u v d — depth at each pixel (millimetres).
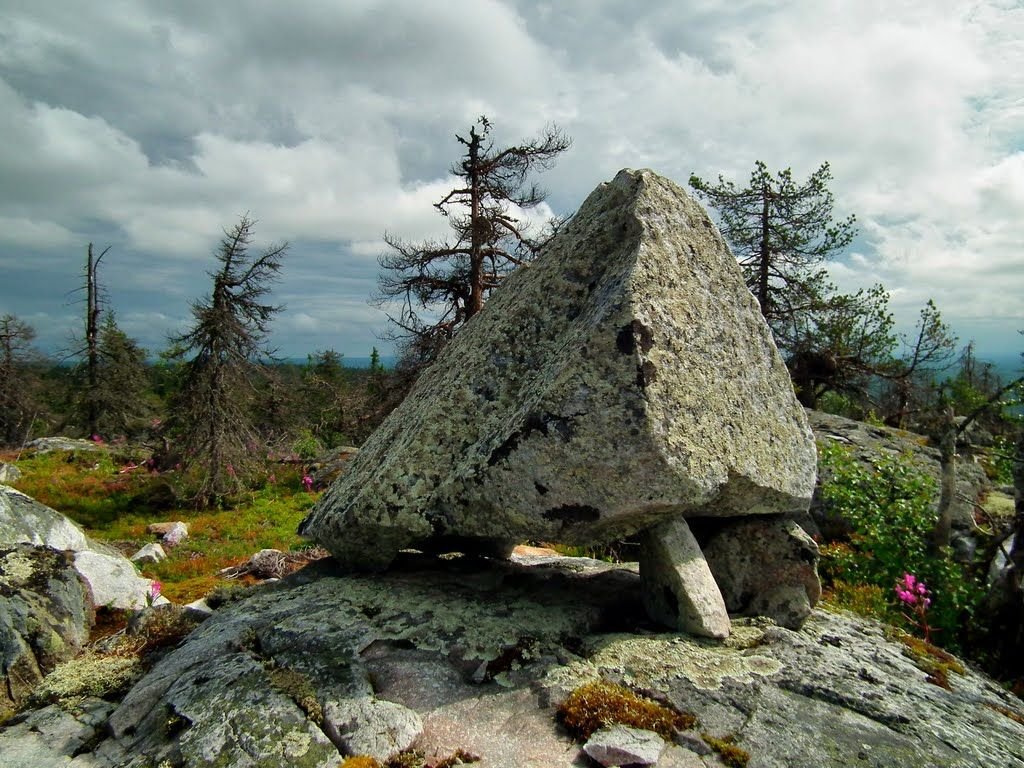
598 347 3930
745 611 4656
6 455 24500
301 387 29891
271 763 2865
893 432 16469
